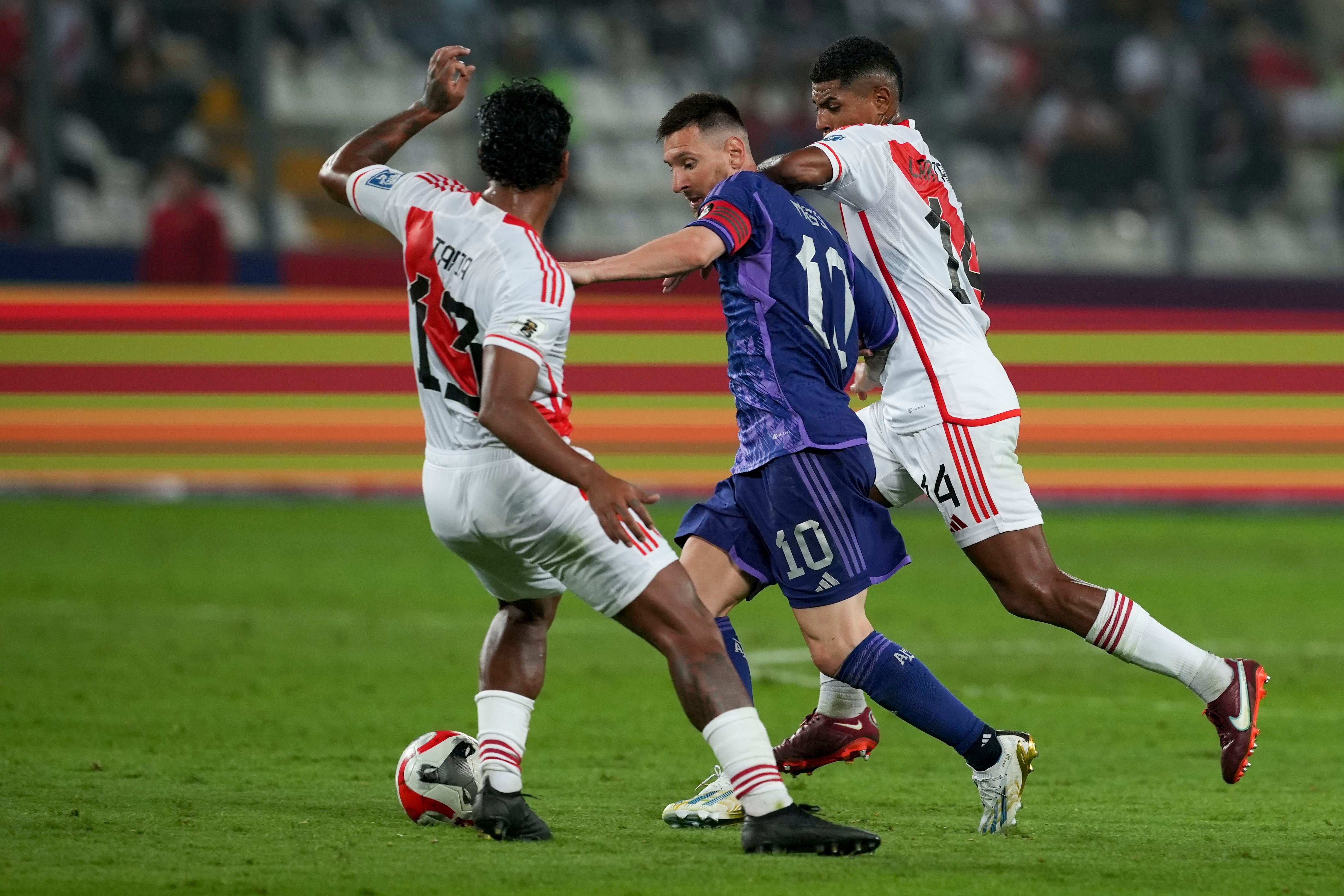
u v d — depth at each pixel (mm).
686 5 59812
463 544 15164
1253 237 57312
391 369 48844
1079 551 43031
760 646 30875
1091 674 28438
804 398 16484
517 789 15469
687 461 49156
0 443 47000
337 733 22031
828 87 18047
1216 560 42062
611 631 32312
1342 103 60938
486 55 53844
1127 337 50906
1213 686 16641
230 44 50969
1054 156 56031
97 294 47188
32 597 33844
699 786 18734
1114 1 65812
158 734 21609
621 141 58031
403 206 15250
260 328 48094
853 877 13719
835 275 16656
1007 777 16031
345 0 57344
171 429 47781
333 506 47812
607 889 13156
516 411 13734
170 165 50344
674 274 15758
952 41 55281
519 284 14172
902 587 38406
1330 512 51656
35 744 20656
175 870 13719
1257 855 15117
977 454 17094
